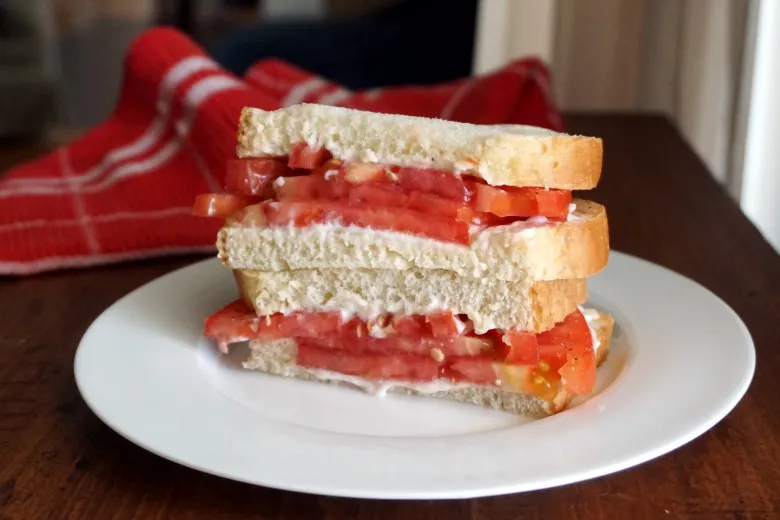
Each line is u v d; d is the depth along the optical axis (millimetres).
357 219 387
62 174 589
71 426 366
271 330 396
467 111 659
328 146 388
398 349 386
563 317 391
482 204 378
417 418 369
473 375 377
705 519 317
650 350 389
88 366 375
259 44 1036
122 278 496
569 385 367
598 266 400
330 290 394
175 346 397
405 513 322
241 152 400
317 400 380
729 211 581
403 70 1051
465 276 380
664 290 437
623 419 343
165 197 551
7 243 497
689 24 935
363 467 320
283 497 329
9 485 335
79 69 1787
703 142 944
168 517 321
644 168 677
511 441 333
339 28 1056
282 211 393
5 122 1377
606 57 1060
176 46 617
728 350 382
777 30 824
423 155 379
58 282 491
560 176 385
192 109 573
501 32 1035
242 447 329
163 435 334
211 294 442
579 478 315
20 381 396
